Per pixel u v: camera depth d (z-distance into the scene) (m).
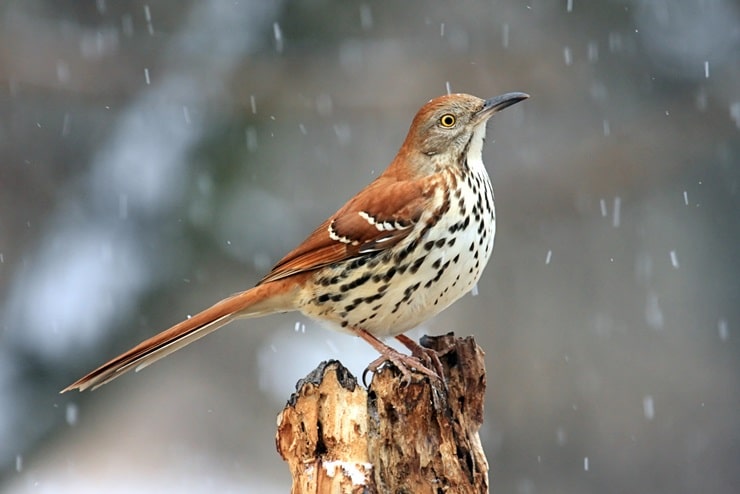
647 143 15.41
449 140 8.37
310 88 14.52
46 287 13.05
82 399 13.24
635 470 13.98
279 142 14.12
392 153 14.91
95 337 12.78
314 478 6.37
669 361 14.66
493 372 14.38
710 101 15.50
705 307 14.86
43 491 12.97
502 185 15.34
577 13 15.72
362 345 13.90
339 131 14.72
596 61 15.66
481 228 8.13
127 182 13.43
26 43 14.34
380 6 15.05
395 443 6.66
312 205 14.34
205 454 14.01
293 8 14.57
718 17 15.61
